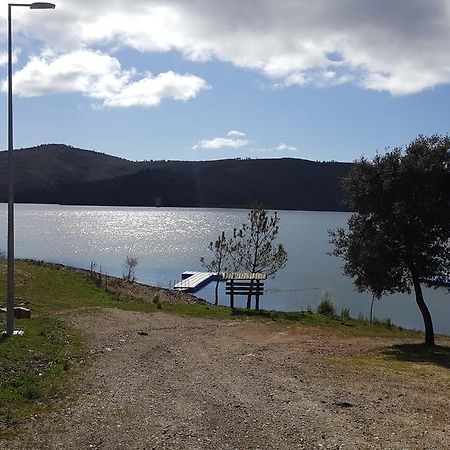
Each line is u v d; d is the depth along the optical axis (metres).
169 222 162.25
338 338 23.72
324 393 12.24
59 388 11.88
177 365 15.49
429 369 15.84
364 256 21.44
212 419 10.02
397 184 20.95
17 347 15.18
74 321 22.02
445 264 21.23
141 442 8.71
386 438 8.98
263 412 10.53
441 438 9.04
